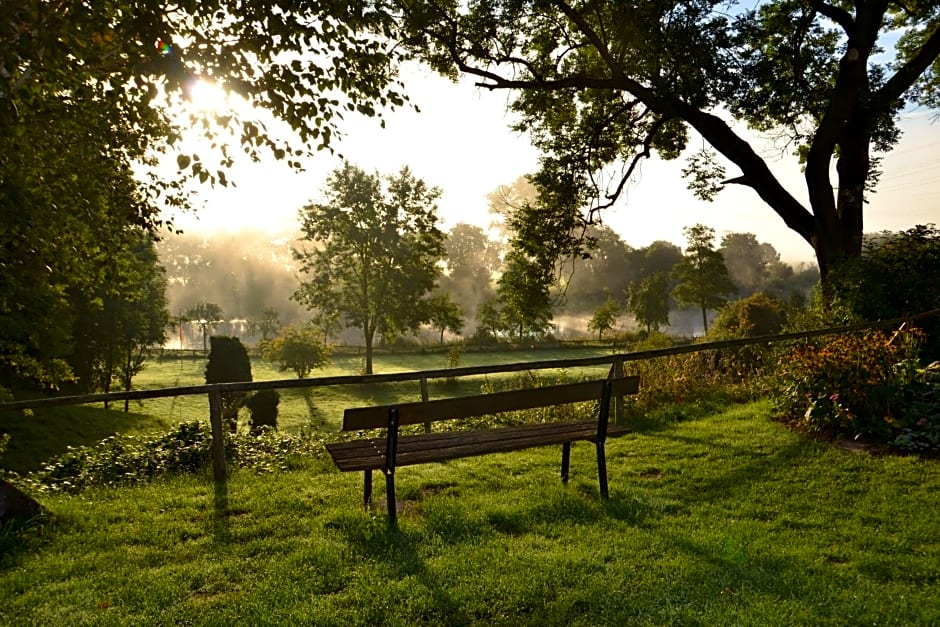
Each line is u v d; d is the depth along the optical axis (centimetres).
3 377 2458
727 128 1630
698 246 7600
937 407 703
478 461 728
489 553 427
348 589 375
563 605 353
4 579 397
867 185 1591
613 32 1631
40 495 631
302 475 684
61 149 862
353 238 5603
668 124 1967
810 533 472
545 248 1906
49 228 888
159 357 7125
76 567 421
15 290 1022
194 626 336
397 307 5672
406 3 905
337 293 5775
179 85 541
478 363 5794
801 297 7519
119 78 705
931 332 1042
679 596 366
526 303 1947
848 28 1573
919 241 1184
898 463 625
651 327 9156
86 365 3466
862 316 1139
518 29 1675
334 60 676
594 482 618
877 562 413
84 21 492
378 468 487
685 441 769
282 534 480
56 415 2502
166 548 459
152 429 2842
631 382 585
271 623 334
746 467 645
